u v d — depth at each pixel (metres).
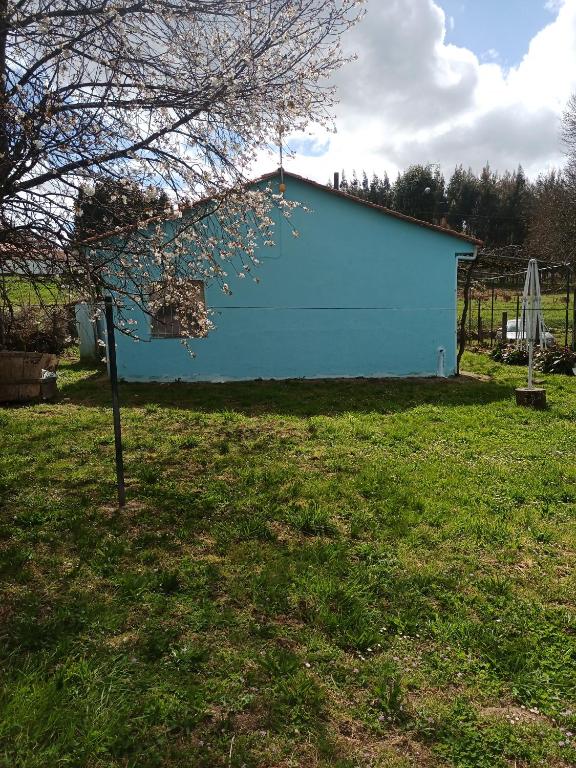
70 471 5.82
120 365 12.47
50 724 2.31
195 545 4.16
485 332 22.19
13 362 9.85
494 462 6.25
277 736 2.35
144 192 4.62
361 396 10.42
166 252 4.89
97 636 2.99
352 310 12.78
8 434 7.39
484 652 2.96
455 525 4.52
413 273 12.81
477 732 2.41
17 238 4.04
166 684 2.62
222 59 4.90
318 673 2.75
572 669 2.84
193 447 6.80
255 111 5.12
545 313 28.88
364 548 4.10
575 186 30.11
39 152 3.83
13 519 4.52
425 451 6.73
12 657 2.77
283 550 4.09
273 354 12.73
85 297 4.52
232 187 5.23
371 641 3.02
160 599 3.36
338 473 5.82
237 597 3.43
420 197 56.31
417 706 2.56
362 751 2.29
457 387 11.52
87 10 3.99
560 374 13.49
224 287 6.40
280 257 12.41
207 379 12.58
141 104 4.38
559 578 3.79
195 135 5.00
